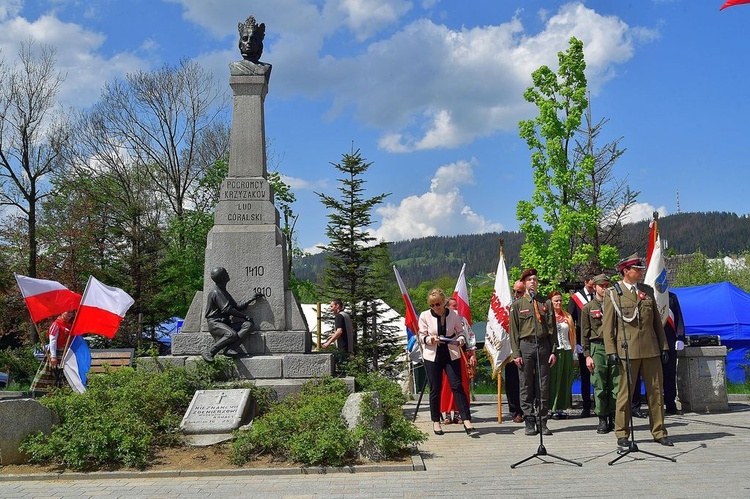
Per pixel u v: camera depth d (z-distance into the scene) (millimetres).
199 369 11734
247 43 13789
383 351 22906
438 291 10625
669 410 12602
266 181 13227
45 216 33688
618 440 8938
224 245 12875
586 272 24938
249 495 6879
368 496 6738
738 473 7355
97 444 8258
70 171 35344
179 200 38188
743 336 21156
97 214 33375
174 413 10156
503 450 9203
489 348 12227
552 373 12352
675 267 60594
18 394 16547
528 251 24297
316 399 9773
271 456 8453
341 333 14672
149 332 24422
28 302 13312
